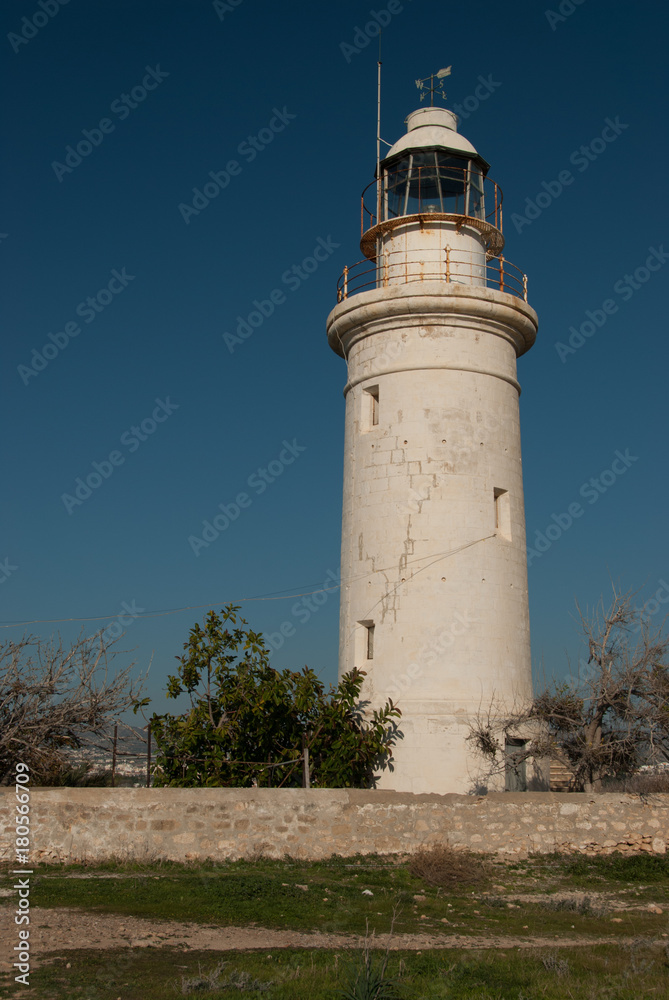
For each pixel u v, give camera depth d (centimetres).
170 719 1884
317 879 1463
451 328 2123
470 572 1995
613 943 1181
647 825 1728
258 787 1739
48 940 1044
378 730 1897
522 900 1440
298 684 1880
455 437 2064
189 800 1572
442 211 2292
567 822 1719
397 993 891
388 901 1370
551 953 1082
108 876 1401
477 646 1962
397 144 2388
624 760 1925
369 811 1658
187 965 978
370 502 2091
